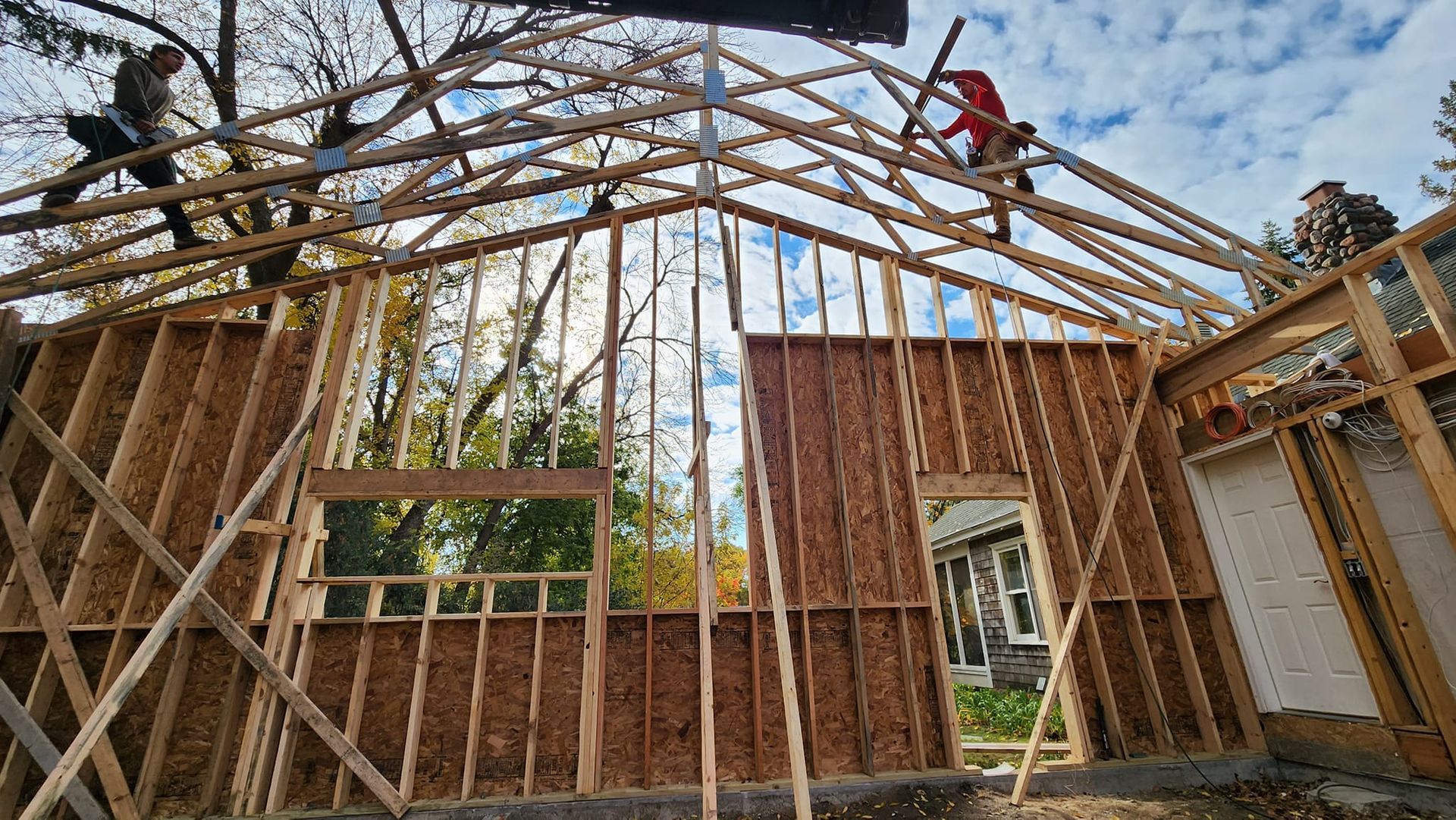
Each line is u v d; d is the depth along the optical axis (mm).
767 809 3922
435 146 4332
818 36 1991
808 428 5281
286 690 3832
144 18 7578
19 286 4555
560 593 10891
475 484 4523
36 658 4188
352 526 7762
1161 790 4207
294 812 3812
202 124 8664
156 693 4141
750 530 4844
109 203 4039
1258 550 4891
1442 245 6105
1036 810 3832
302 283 5188
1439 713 3619
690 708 4355
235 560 4461
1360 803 3756
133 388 4934
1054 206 5137
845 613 4754
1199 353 5309
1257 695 4727
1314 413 4332
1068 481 5453
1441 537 3717
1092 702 4770
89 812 3416
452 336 11922
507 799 3924
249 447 4750
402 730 4156
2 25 5984
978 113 5031
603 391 4914
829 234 5789
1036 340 5836
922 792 4117
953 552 11031
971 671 10211
